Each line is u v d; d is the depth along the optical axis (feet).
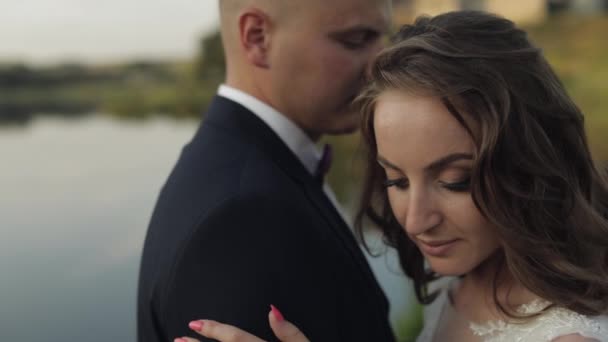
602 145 22.02
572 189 3.71
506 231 3.51
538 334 3.65
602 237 3.82
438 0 26.81
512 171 3.51
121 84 46.96
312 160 5.38
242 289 3.87
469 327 4.39
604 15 36.40
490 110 3.35
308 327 4.08
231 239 3.98
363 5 4.81
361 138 4.42
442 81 3.32
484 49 3.51
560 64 32.71
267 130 4.84
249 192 4.12
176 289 4.07
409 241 5.07
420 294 5.35
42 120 44.29
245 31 4.85
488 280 4.24
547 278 3.62
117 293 18.11
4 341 15.19
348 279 4.49
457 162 3.45
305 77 4.90
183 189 4.51
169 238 4.29
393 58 3.61
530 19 38.22
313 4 4.69
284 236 4.11
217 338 3.62
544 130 3.67
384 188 4.60
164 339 4.50
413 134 3.44
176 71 45.52
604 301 3.61
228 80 5.31
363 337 4.56
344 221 5.13
